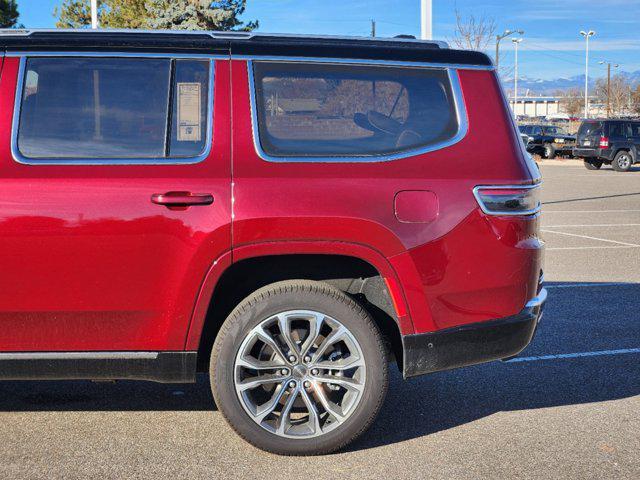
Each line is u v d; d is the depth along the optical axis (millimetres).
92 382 4930
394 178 3639
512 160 3789
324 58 3715
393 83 3758
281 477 3492
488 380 5016
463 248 3695
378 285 3857
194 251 3516
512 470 3600
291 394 3656
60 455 3734
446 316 3713
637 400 4633
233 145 3600
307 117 3674
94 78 3617
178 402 4551
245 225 3512
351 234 3572
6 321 3523
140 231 3500
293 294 3588
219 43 3711
